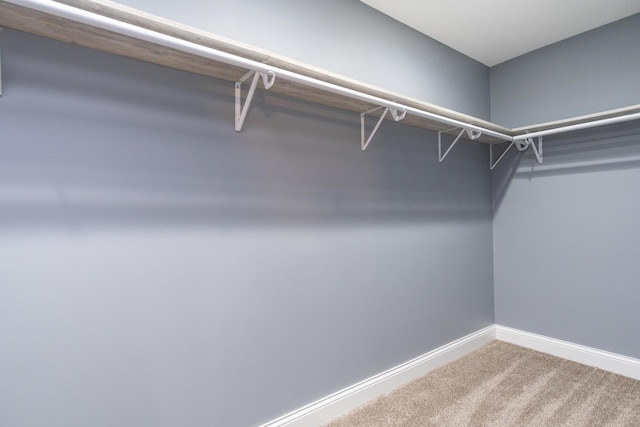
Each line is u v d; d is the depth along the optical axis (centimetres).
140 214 128
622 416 176
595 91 233
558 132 231
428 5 204
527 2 202
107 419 121
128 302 125
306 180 174
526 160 270
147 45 115
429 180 240
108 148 121
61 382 113
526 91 269
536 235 266
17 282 107
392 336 215
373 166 205
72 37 110
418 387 212
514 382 215
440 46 249
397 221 219
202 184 142
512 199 280
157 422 131
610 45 226
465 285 266
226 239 148
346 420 178
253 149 156
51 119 112
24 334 108
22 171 108
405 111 171
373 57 206
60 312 113
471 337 268
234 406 150
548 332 260
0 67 104
